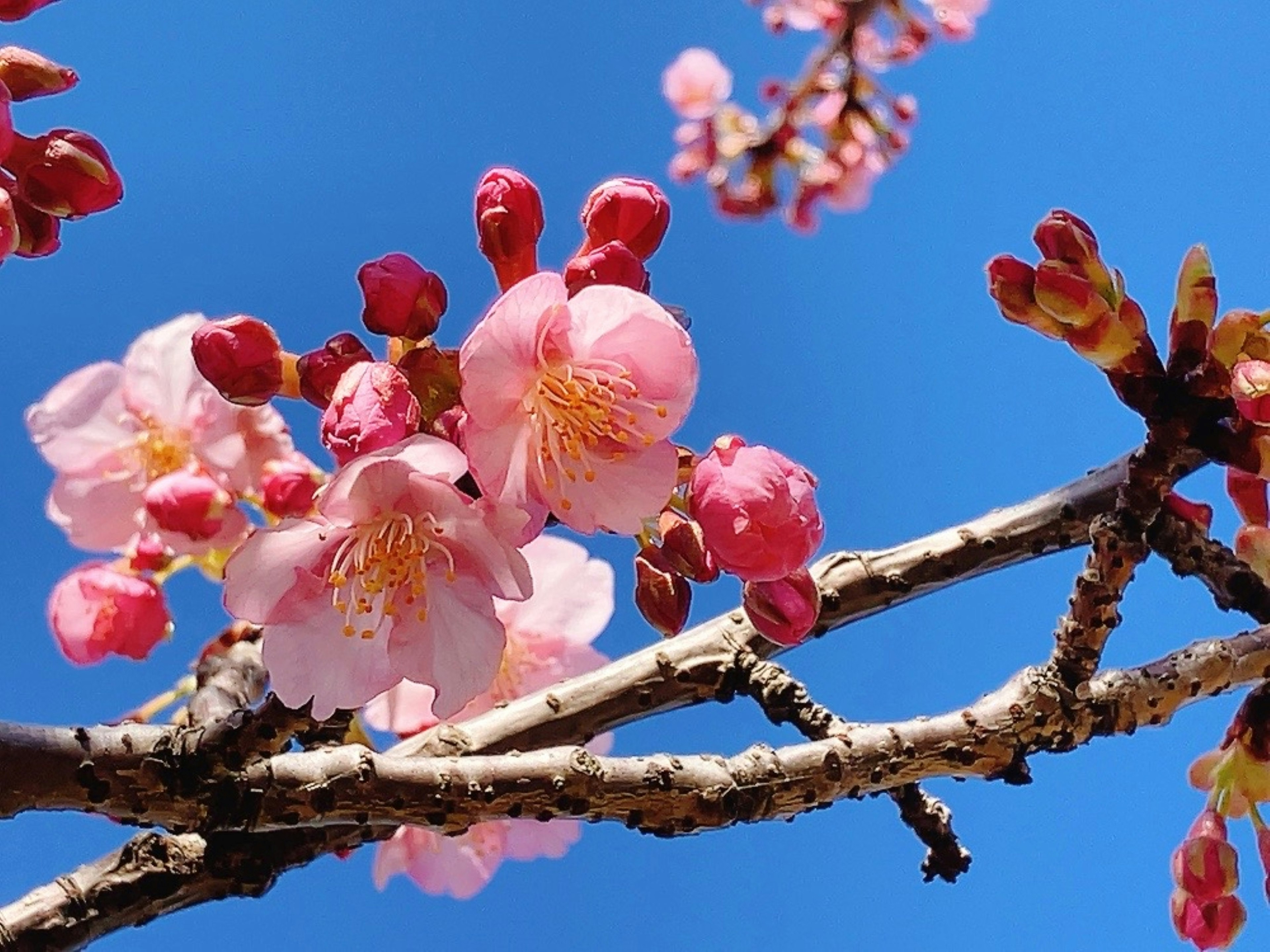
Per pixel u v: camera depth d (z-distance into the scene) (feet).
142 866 1.37
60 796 1.33
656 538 1.37
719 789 1.38
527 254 1.34
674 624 1.36
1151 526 1.42
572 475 1.31
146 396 1.45
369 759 1.36
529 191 1.34
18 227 1.34
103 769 1.33
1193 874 1.45
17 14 1.33
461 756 1.45
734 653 1.48
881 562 1.52
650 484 1.32
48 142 1.34
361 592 1.32
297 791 1.35
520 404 1.31
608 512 1.31
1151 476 1.40
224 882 1.38
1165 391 1.38
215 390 1.41
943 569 1.52
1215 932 1.45
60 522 1.44
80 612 1.42
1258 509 1.46
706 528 1.32
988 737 1.42
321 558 1.33
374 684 1.32
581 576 1.54
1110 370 1.38
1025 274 1.38
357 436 1.29
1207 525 1.47
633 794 1.38
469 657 1.32
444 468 1.29
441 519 1.32
